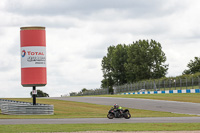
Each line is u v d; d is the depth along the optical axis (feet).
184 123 121.90
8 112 181.98
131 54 604.49
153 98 287.28
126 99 292.20
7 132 96.22
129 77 605.31
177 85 334.03
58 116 169.17
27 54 184.24
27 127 108.37
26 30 184.55
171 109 205.98
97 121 134.31
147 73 576.61
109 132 97.25
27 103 208.44
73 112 199.62
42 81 185.47
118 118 152.05
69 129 103.35
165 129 104.12
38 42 184.65
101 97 334.85
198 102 240.12
